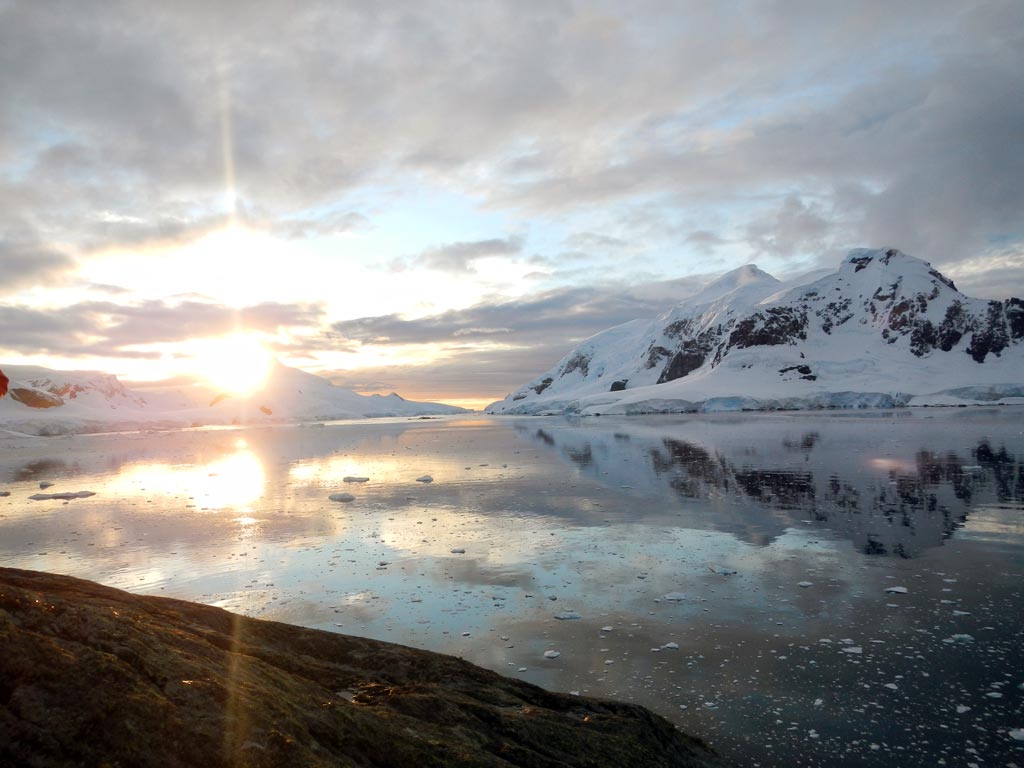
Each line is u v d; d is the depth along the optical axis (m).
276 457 48.03
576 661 8.99
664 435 58.88
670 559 14.38
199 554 15.97
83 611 4.74
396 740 4.62
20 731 3.46
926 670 8.31
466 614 11.09
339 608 11.57
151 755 3.59
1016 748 6.47
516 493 24.97
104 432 133.75
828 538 15.91
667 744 6.16
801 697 7.70
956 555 13.91
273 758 3.77
